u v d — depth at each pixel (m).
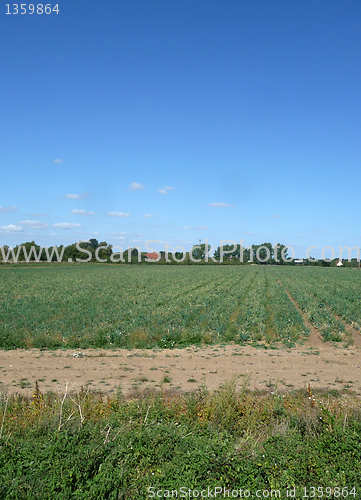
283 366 13.26
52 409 7.46
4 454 5.60
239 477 5.36
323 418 6.76
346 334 18.66
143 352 15.35
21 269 81.94
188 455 5.68
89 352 15.34
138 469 5.60
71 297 31.38
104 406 8.02
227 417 7.24
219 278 58.16
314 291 38.41
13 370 12.59
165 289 38.41
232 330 18.78
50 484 5.08
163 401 8.18
